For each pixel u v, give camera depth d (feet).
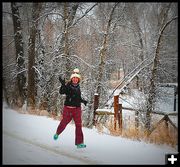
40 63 59.77
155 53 40.11
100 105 49.88
